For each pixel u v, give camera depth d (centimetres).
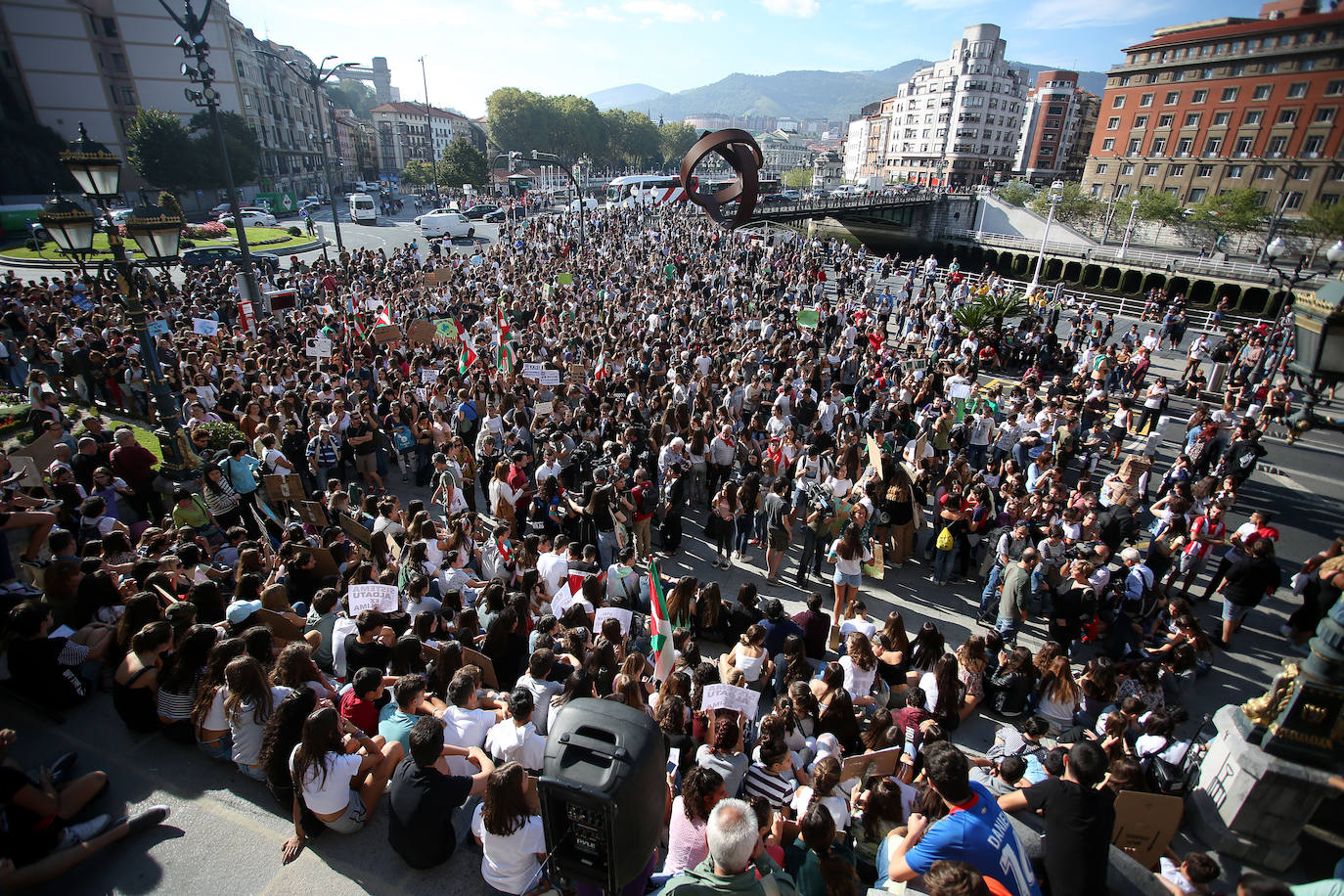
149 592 615
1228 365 2064
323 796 476
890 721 593
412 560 775
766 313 2505
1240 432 1388
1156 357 2459
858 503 988
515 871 448
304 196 9906
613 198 8838
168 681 561
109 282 2227
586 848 288
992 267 7669
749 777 526
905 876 389
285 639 691
